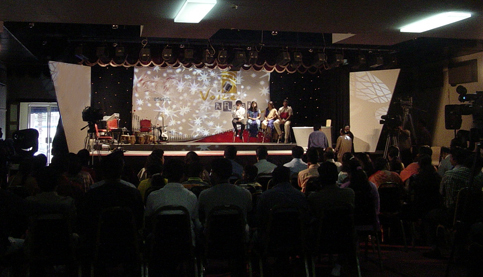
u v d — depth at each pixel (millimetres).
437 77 10898
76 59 11062
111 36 10297
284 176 3678
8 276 3564
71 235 3188
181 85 13570
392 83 11234
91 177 5133
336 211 3543
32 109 12070
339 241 3564
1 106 11492
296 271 4082
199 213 3590
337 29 7281
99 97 13453
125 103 13578
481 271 3668
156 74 13461
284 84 14367
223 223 3324
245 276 3635
